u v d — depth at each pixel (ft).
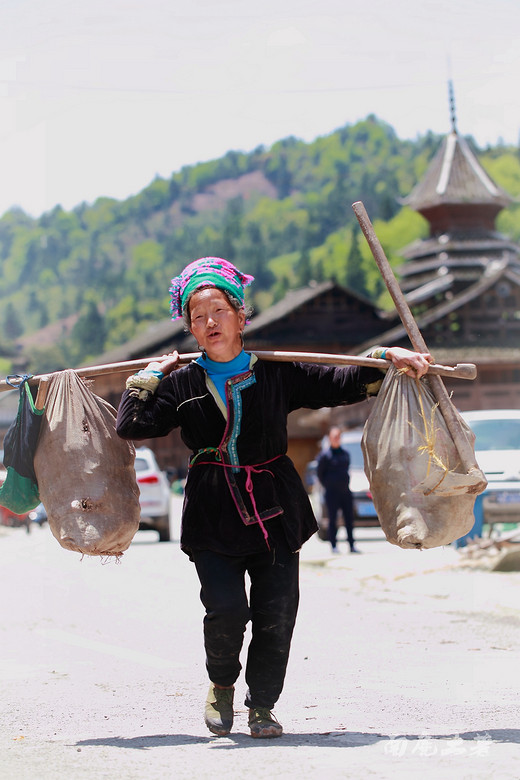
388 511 20.44
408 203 309.63
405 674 28.02
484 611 40.24
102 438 21.17
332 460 68.44
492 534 61.57
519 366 247.29
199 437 20.03
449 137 315.17
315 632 35.94
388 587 48.29
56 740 20.70
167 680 28.12
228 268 20.45
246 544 19.56
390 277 20.61
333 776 17.07
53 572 59.47
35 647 33.94
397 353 20.26
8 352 584.40
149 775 17.38
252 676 20.20
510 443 64.03
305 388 20.45
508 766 17.70
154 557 69.46
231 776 17.13
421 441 20.27
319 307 309.01
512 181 619.26
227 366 20.10
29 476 21.65
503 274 261.65
